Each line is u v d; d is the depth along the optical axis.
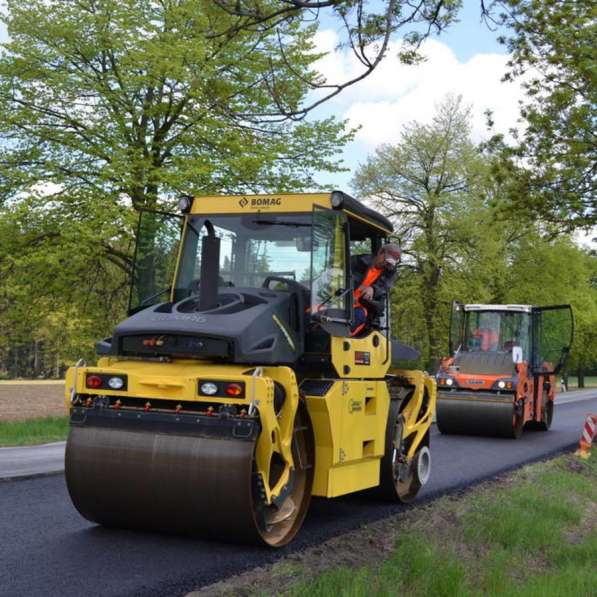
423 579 6.40
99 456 6.61
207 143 19.91
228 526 6.37
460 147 35.62
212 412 6.35
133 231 18.61
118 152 18.73
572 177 16.52
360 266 8.54
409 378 9.80
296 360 7.07
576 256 40.62
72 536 7.00
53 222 19.50
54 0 19.84
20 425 18.39
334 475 7.34
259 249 7.77
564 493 11.46
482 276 35.56
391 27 7.70
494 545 8.01
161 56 18.42
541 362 19.03
